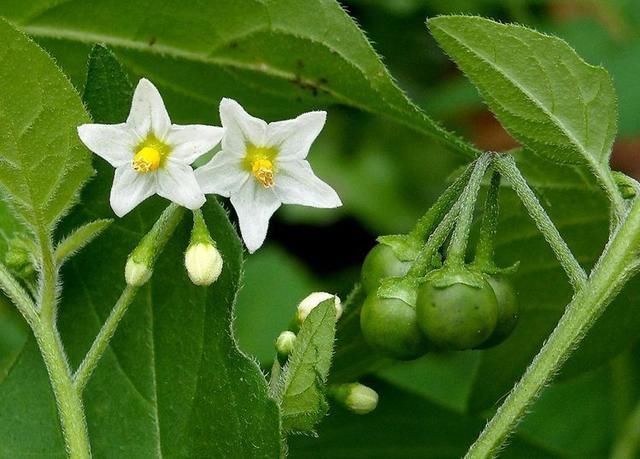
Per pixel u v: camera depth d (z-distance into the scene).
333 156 0.31
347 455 0.24
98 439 0.21
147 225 0.21
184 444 0.21
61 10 0.23
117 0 0.23
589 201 0.23
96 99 0.21
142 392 0.21
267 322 0.28
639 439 0.26
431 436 0.24
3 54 0.20
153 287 0.21
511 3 0.30
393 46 0.31
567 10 0.30
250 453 0.21
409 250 0.21
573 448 0.28
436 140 0.23
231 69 0.23
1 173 0.21
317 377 0.20
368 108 0.23
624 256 0.20
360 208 0.31
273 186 0.21
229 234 0.21
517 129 0.22
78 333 0.21
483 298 0.20
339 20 0.22
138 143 0.20
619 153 0.29
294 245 0.31
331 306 0.20
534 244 0.23
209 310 0.21
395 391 0.24
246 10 0.22
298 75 0.23
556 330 0.20
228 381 0.21
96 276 0.22
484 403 0.25
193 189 0.20
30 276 0.21
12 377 0.21
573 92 0.21
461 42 0.21
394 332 0.21
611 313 0.24
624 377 0.27
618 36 0.28
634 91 0.27
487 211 0.21
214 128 0.20
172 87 0.24
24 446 0.21
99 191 0.21
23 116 0.20
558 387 0.28
